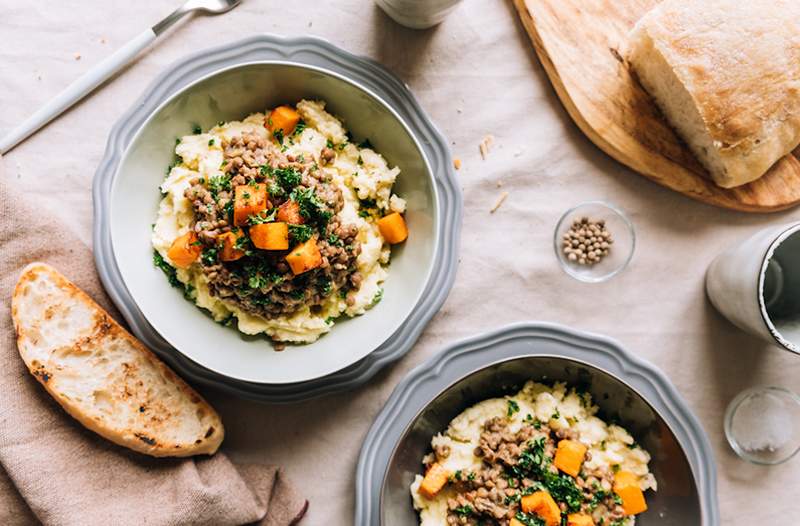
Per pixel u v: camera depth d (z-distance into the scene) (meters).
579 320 0.70
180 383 0.66
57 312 0.64
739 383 0.71
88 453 0.65
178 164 0.64
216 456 0.67
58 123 0.68
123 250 0.62
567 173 0.70
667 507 0.65
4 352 0.65
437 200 0.62
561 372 0.65
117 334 0.65
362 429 0.69
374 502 0.66
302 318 0.63
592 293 0.70
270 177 0.61
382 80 0.67
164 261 0.63
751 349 0.71
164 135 0.63
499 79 0.70
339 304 0.63
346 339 0.64
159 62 0.68
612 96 0.68
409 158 0.64
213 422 0.66
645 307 0.71
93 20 0.68
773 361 0.71
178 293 0.64
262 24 0.69
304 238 0.59
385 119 0.63
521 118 0.70
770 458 0.70
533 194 0.70
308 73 0.63
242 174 0.61
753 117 0.64
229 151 0.62
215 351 0.63
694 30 0.64
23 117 0.68
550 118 0.70
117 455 0.65
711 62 0.64
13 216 0.65
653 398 0.67
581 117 0.68
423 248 0.64
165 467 0.66
